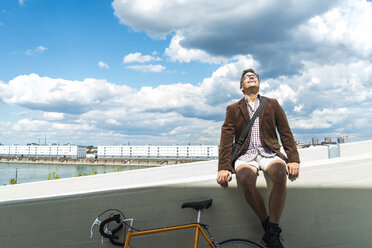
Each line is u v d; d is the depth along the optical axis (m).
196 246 2.00
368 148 5.39
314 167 2.39
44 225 2.39
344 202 2.38
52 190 4.83
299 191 2.38
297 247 2.36
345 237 2.37
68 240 2.38
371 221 2.37
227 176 2.24
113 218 2.17
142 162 102.44
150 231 2.04
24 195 4.75
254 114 2.29
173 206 2.40
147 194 2.40
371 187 2.39
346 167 2.40
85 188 4.93
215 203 2.40
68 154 116.81
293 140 2.24
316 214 2.38
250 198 2.09
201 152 102.12
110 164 102.94
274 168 2.03
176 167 5.27
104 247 2.35
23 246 2.38
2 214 2.39
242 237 2.38
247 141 2.30
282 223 2.38
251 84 2.33
